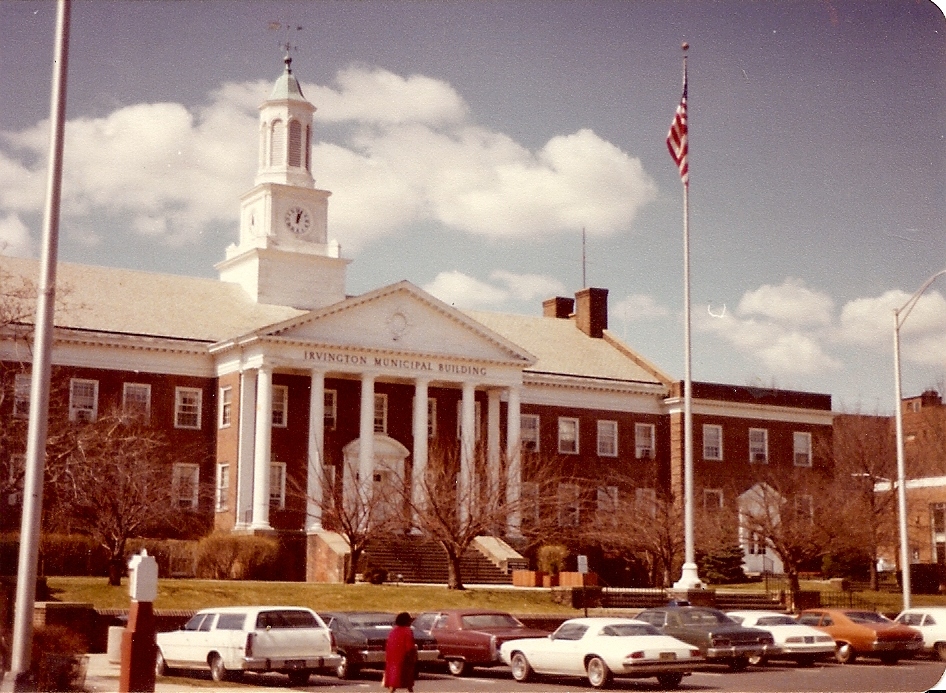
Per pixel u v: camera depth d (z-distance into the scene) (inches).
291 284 2994.6
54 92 1074.7
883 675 1392.7
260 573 2423.7
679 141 1835.6
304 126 3117.6
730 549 2874.0
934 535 3233.3
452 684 1280.8
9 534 2005.4
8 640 1304.1
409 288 2773.1
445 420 2923.2
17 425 2058.3
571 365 3211.1
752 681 1318.9
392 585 2174.0
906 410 3351.4
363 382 2726.4
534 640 1300.4
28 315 2172.7
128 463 2155.5
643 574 2945.4
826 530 2465.6
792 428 3336.6
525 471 2827.3
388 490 2519.7
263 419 2591.0
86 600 1785.2
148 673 1015.0
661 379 3275.1
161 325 2709.2
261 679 1284.4
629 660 1216.2
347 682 1284.4
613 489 3107.8
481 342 2871.6
